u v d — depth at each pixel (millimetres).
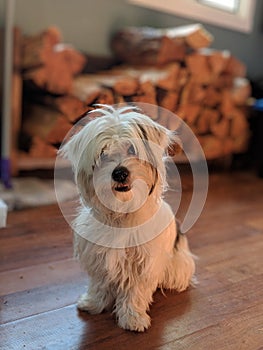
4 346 1002
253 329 1142
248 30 3654
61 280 1335
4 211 1203
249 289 1377
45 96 2287
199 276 1448
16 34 2236
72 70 2246
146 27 3057
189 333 1103
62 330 1079
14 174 2396
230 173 3162
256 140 3354
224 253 1667
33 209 1944
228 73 2799
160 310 1205
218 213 2178
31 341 1027
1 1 2418
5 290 1253
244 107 3080
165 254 1156
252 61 3805
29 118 2404
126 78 2252
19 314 1137
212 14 3367
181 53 2496
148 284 1137
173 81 2363
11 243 1572
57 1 2658
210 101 2721
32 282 1311
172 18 3170
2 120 2295
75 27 2777
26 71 2305
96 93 2014
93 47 2889
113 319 1143
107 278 1113
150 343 1048
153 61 2535
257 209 2305
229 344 1066
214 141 2869
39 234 1660
